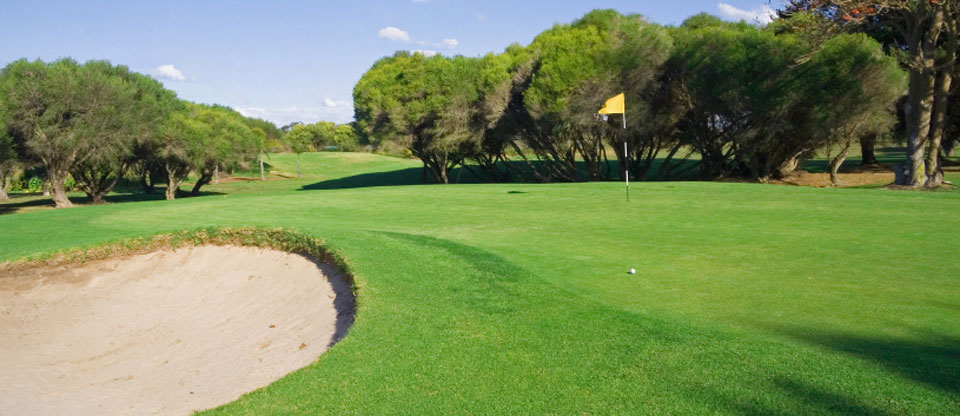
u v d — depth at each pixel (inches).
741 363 188.7
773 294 272.5
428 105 1477.6
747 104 1194.0
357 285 302.5
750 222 491.2
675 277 310.8
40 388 281.4
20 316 401.4
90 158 1326.3
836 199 625.0
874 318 232.4
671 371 186.4
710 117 1344.7
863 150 1646.2
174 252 477.4
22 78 1203.2
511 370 195.0
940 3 812.6
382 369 201.3
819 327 223.0
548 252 386.3
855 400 160.9
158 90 1594.5
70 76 1230.9
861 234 420.8
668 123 1373.0
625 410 164.6
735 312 245.9
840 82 1115.3
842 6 846.5
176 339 350.3
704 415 158.7
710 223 493.0
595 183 941.2
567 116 1258.6
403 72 1571.1
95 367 319.0
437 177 1756.9
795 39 1152.8
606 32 1318.9
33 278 450.3
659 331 221.5
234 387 244.4
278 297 374.3
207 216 676.1
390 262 342.0
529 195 786.8
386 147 1573.6
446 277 310.0
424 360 206.8
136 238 480.4
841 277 300.7
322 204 761.0
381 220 592.1
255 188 2121.1
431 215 620.4
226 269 439.2
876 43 1119.6
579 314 246.2
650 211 581.0
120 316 398.9
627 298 272.5
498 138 1567.4
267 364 271.0
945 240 391.5
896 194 661.9
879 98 1115.3
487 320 243.8
